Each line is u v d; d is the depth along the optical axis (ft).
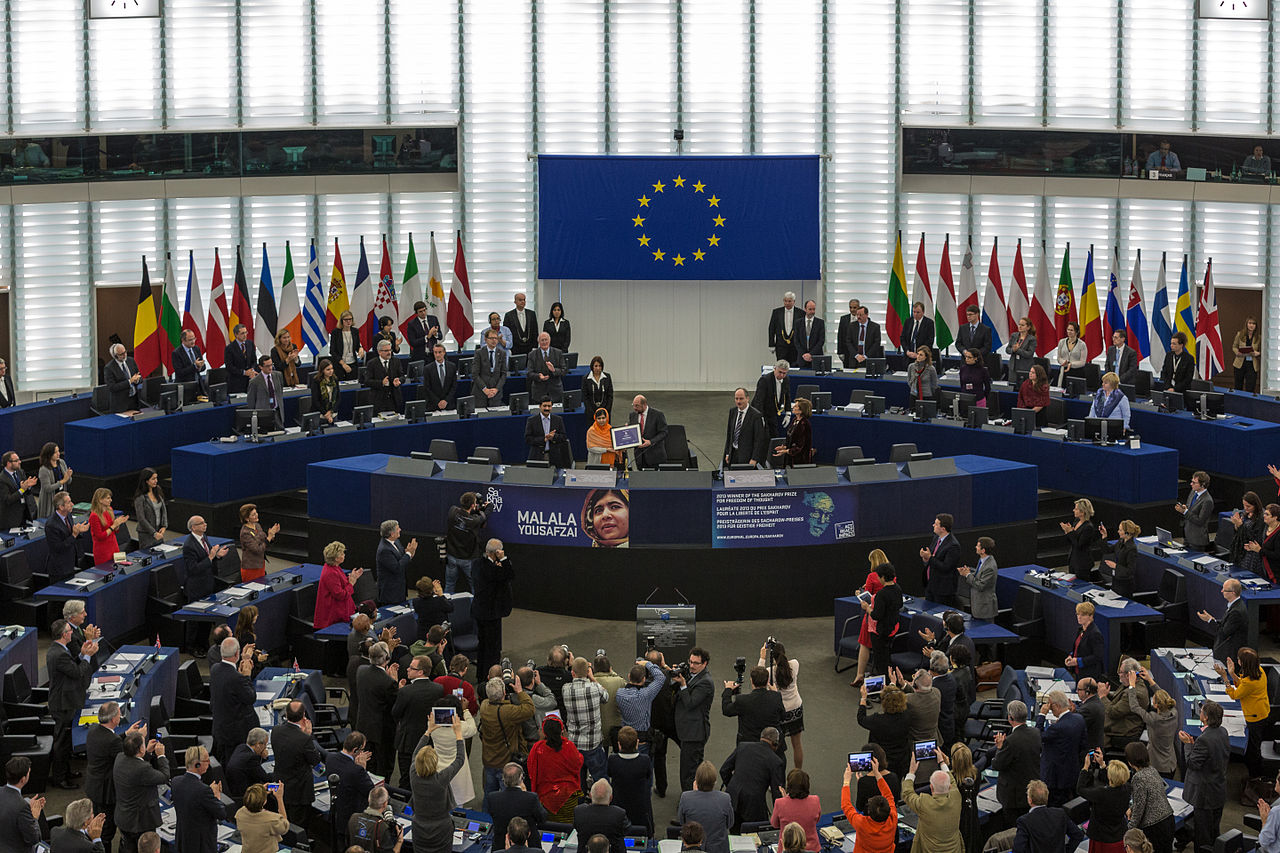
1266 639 59.57
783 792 41.70
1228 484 72.33
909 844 40.88
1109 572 62.23
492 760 45.16
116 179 90.33
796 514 63.00
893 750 44.68
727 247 91.81
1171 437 74.59
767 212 91.45
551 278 92.32
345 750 41.52
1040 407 74.43
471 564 58.08
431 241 90.12
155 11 90.58
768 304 93.91
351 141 92.43
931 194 94.12
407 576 65.57
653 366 94.68
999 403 77.25
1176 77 92.07
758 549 63.00
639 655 55.36
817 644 60.95
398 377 79.15
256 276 94.27
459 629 57.41
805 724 53.47
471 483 64.28
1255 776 47.50
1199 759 42.06
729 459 68.64
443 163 93.30
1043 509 71.36
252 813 38.55
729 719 54.24
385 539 57.98
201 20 91.45
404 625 56.44
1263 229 92.43
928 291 88.53
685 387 94.68
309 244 94.48
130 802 40.86
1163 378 78.38
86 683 47.85
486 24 92.73
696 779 40.16
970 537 64.80
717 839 39.40
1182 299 82.48
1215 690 49.44
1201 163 90.89
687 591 63.10
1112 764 39.78
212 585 58.29
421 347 84.12
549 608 64.03
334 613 56.13
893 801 40.27
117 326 94.38
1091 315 84.12
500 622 56.18
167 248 93.45
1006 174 92.38
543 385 79.71
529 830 38.96
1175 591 58.39
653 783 49.03
